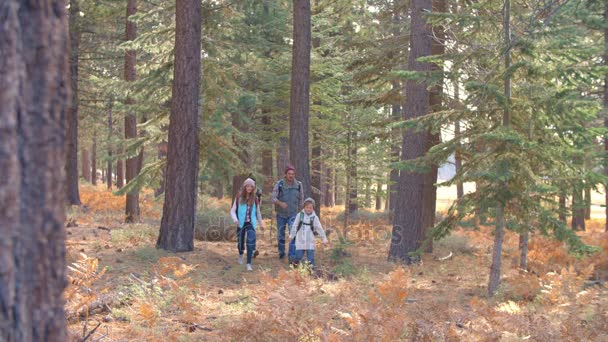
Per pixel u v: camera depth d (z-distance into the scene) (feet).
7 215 6.74
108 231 45.44
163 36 47.06
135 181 46.09
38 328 6.98
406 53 49.29
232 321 20.33
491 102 28.91
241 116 60.90
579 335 18.08
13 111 6.78
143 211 72.69
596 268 37.65
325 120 59.41
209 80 49.29
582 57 26.89
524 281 28.02
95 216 60.54
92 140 140.77
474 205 28.81
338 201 138.51
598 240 41.73
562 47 27.14
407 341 17.97
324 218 80.48
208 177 62.90
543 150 27.27
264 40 68.08
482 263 41.14
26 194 6.88
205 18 48.42
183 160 36.65
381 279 32.40
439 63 29.81
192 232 37.24
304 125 43.70
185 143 36.65
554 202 28.66
